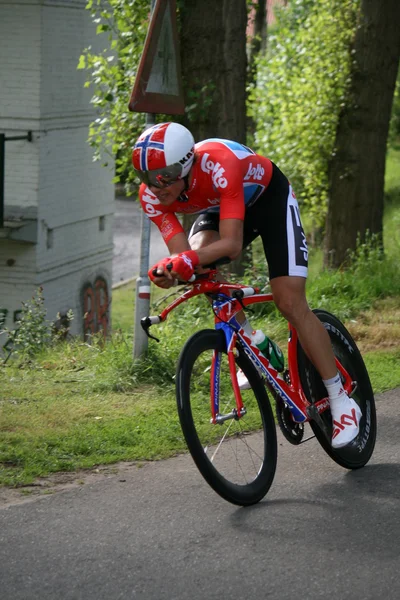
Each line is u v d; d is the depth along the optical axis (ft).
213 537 15.88
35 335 33.47
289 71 62.18
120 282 93.66
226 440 18.65
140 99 25.52
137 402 25.00
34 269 59.41
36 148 57.52
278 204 18.29
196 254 16.28
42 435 21.67
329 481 18.86
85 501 17.66
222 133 39.73
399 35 48.42
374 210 49.60
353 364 20.42
